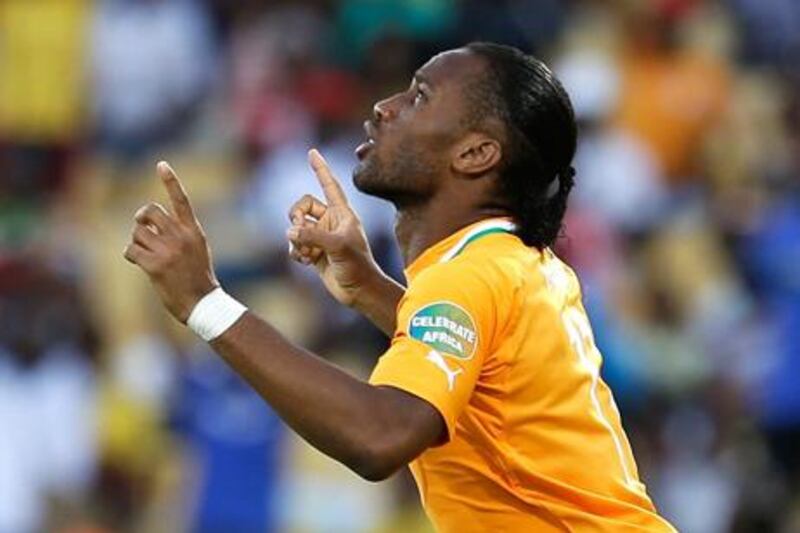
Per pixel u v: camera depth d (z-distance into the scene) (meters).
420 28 48.19
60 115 47.47
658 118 49.09
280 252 42.50
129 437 38.94
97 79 48.03
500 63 17.97
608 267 43.44
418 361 16.64
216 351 16.77
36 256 40.84
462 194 17.94
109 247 44.44
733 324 43.62
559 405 17.42
